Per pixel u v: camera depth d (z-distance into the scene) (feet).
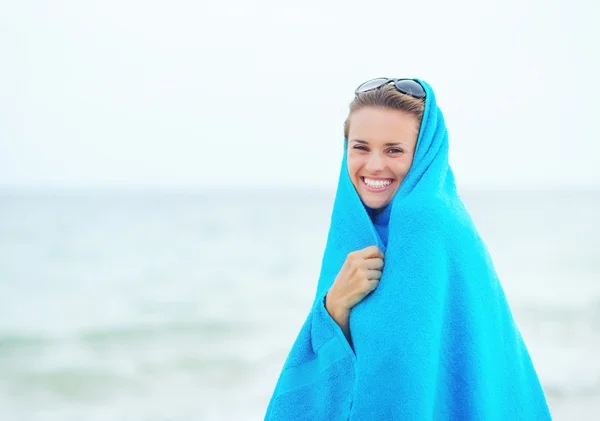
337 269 7.34
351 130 7.16
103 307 84.07
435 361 6.33
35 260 124.16
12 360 61.67
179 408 47.60
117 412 48.11
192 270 113.39
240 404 47.85
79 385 54.29
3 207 306.35
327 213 249.34
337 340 6.81
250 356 60.90
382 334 6.42
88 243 147.84
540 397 7.29
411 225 6.57
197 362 59.31
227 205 334.85
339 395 6.73
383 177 7.06
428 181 6.79
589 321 68.49
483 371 6.52
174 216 228.43
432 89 7.17
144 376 55.83
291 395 7.13
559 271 106.11
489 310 6.74
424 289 6.36
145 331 71.26
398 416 6.21
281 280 102.89
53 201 394.52
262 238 158.10
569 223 193.77
